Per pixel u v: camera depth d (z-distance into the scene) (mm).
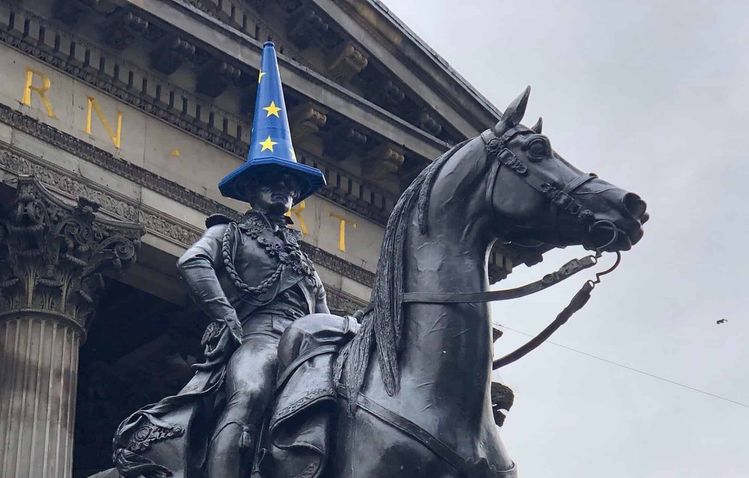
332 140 34531
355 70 35875
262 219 14617
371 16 35594
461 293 12648
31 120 29500
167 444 13227
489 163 12969
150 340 34688
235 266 14266
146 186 30906
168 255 30844
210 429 13406
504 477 12336
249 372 13227
